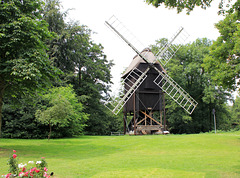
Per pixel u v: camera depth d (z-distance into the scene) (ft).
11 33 51.01
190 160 38.29
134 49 100.78
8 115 94.94
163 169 31.40
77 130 109.70
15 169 22.63
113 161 38.42
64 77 124.16
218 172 29.04
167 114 166.71
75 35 128.67
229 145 57.57
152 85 102.94
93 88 136.87
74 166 33.88
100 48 158.92
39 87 55.31
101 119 149.28
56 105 76.59
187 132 167.94
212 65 75.97
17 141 80.59
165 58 113.80
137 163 36.24
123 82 100.73
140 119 109.81
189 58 157.79
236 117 252.42
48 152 51.39
